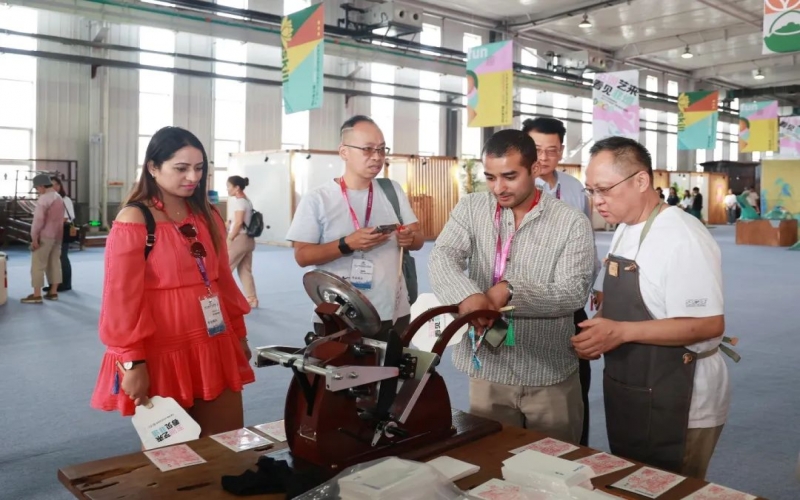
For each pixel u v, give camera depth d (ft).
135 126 47.09
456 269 6.52
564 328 6.93
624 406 6.28
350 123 9.25
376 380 4.80
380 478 4.13
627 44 65.72
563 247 6.72
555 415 7.04
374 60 52.60
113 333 6.38
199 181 7.12
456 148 64.23
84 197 46.06
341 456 4.81
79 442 11.44
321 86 26.66
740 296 27.58
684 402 6.00
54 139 44.55
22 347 17.83
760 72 76.07
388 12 46.75
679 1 51.13
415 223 9.73
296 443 4.92
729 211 84.84
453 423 5.65
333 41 49.62
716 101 51.21
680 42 63.26
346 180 9.45
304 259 9.00
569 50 65.16
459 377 15.29
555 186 10.07
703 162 92.32
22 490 9.62
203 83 49.42
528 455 4.68
